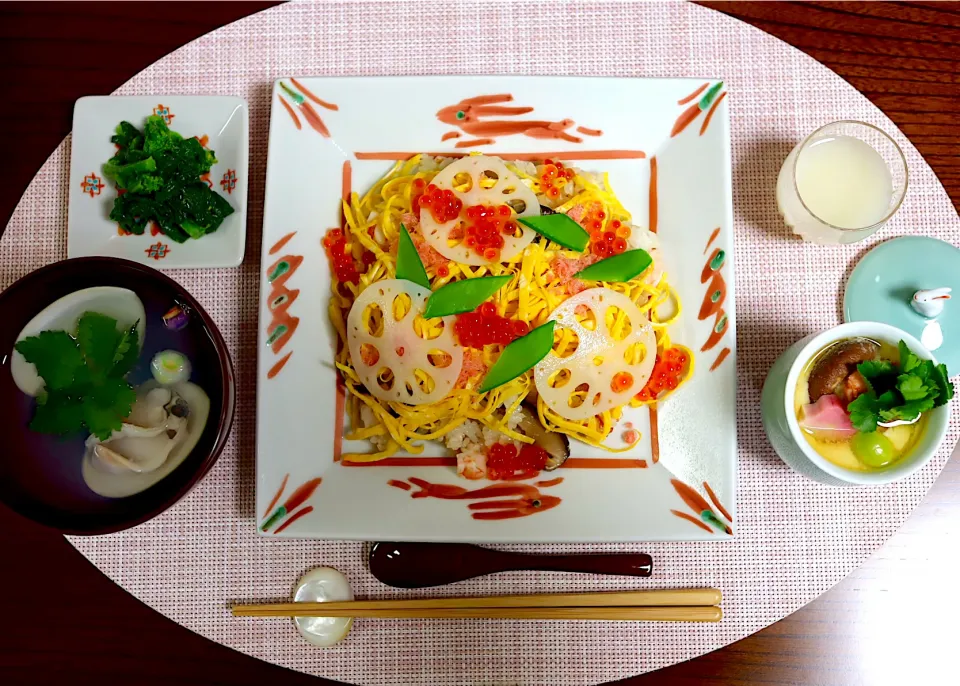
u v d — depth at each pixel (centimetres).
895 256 42
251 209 43
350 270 42
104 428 38
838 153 42
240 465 42
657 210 43
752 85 44
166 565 41
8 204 44
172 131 42
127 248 42
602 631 41
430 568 41
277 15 44
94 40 44
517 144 43
